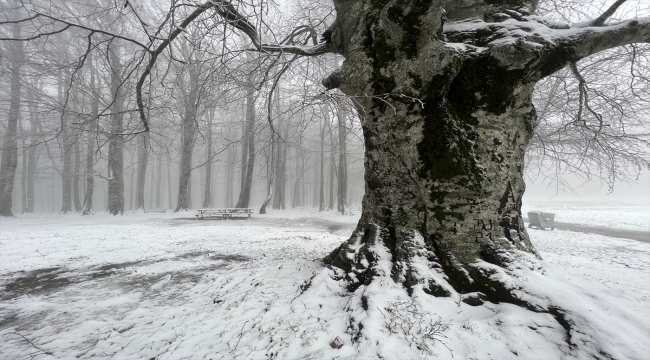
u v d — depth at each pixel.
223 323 3.29
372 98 3.81
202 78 5.65
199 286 4.69
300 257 6.33
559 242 9.54
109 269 5.75
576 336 2.40
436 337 2.51
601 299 2.80
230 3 3.33
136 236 9.55
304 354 2.60
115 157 18.16
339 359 2.48
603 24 3.66
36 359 2.82
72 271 5.63
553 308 2.65
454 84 3.48
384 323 2.69
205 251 7.28
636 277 5.23
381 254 3.55
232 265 5.88
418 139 3.49
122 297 4.32
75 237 9.20
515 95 3.48
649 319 2.64
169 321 3.50
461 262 3.25
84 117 4.75
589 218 17.52
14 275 5.41
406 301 2.95
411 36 3.41
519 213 3.61
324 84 4.19
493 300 2.96
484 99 3.44
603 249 8.34
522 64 3.14
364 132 4.16
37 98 11.43
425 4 3.17
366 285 3.30
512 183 3.53
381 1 3.70
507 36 3.36
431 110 3.49
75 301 4.21
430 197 3.44
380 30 3.51
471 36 3.61
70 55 10.94
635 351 2.21
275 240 8.95
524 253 3.28
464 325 2.63
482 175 3.35
